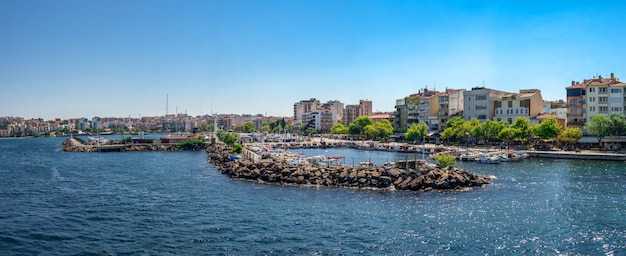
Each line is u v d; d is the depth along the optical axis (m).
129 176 102.19
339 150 183.38
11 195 77.12
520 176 94.94
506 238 50.09
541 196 72.62
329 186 83.69
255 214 61.16
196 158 155.25
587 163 117.75
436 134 199.00
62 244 48.59
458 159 130.88
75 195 76.62
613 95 156.88
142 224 56.38
